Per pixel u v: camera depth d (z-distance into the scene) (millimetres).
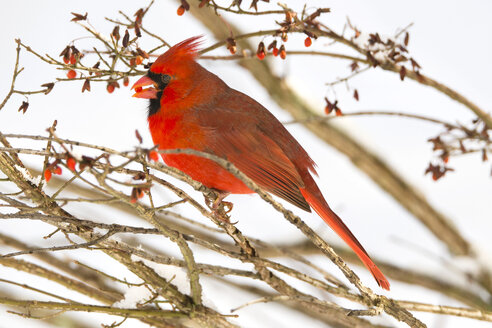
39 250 5750
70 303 6145
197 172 7168
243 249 6641
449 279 10062
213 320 6457
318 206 7531
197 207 6188
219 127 7219
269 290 9188
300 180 7352
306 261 8125
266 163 7242
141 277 6418
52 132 5188
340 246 10273
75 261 6133
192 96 7285
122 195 5406
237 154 7195
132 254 6395
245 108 7477
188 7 6867
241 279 9328
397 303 7039
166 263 6254
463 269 10227
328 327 8867
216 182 7168
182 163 7211
